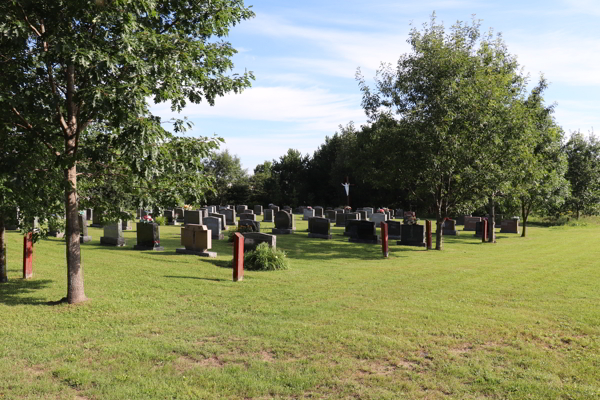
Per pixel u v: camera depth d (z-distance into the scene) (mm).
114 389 5172
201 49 9117
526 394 5020
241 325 7605
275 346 6582
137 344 6648
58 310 8469
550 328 7367
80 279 9109
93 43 7418
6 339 6871
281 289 10547
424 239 21891
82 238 19312
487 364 5875
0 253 11062
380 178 21312
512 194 21203
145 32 7664
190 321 7848
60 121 8422
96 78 7223
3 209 9617
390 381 5402
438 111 17953
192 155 8625
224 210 31844
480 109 18078
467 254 18125
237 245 11570
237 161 65062
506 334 7090
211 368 5789
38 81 8117
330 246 20375
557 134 25438
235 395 5066
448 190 19562
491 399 4941
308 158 65625
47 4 7094
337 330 7277
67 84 8516
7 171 7469
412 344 6629
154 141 7648
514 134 18922
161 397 4992
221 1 8977
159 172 8445
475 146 18078
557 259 16219
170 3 8773
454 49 19000
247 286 10898
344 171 56469
